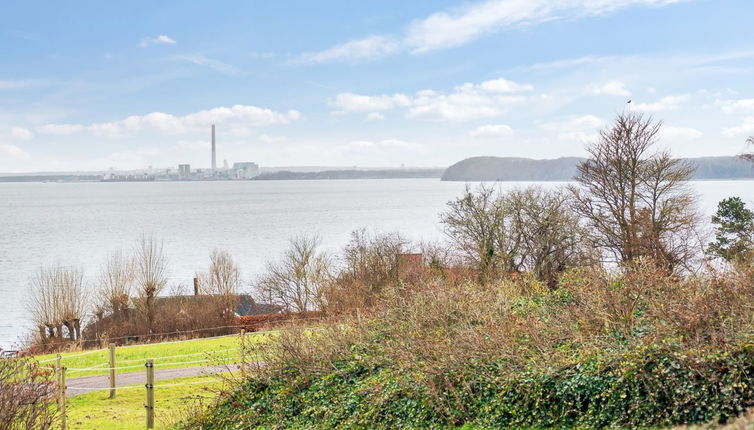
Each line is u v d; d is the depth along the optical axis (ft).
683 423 40.22
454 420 48.52
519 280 83.66
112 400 77.30
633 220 134.62
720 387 40.32
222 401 64.44
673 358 43.11
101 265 359.05
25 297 274.98
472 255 162.71
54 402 62.75
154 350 116.67
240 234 566.36
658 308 50.52
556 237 154.92
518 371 48.60
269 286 198.29
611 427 41.63
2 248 475.31
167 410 71.20
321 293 179.11
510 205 163.53
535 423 45.34
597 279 58.44
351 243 217.56
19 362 58.13
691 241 135.85
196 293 207.10
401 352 56.18
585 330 51.44
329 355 62.08
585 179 146.00
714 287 50.14
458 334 56.34
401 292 74.28
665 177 135.23
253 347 68.03
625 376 43.11
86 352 121.49
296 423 56.59
